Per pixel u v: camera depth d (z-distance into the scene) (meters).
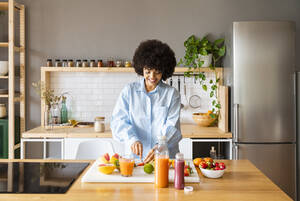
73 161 2.15
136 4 3.98
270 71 3.38
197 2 3.97
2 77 3.68
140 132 2.26
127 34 3.99
